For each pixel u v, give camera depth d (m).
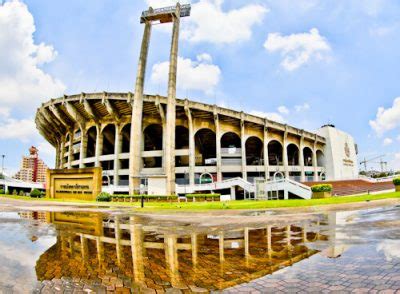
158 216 16.16
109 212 19.36
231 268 5.07
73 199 41.53
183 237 8.66
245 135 59.16
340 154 77.81
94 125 59.69
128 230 10.37
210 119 56.41
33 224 12.34
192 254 6.30
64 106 56.94
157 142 67.50
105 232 9.89
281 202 22.05
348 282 4.02
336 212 15.19
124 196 35.12
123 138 65.88
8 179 75.62
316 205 19.30
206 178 53.88
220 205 21.28
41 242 7.95
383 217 11.77
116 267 5.29
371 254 5.54
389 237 7.23
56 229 10.69
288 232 8.99
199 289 4.01
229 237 8.48
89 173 40.81
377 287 3.78
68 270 5.10
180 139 66.25
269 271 4.78
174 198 33.31
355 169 86.62
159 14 50.25
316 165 70.88
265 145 59.75
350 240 7.06
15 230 10.41
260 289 3.91
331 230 8.88
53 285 4.27
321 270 4.66
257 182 37.12
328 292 3.70
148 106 52.66
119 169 55.28
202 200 32.72
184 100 50.91
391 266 4.68
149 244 7.58
